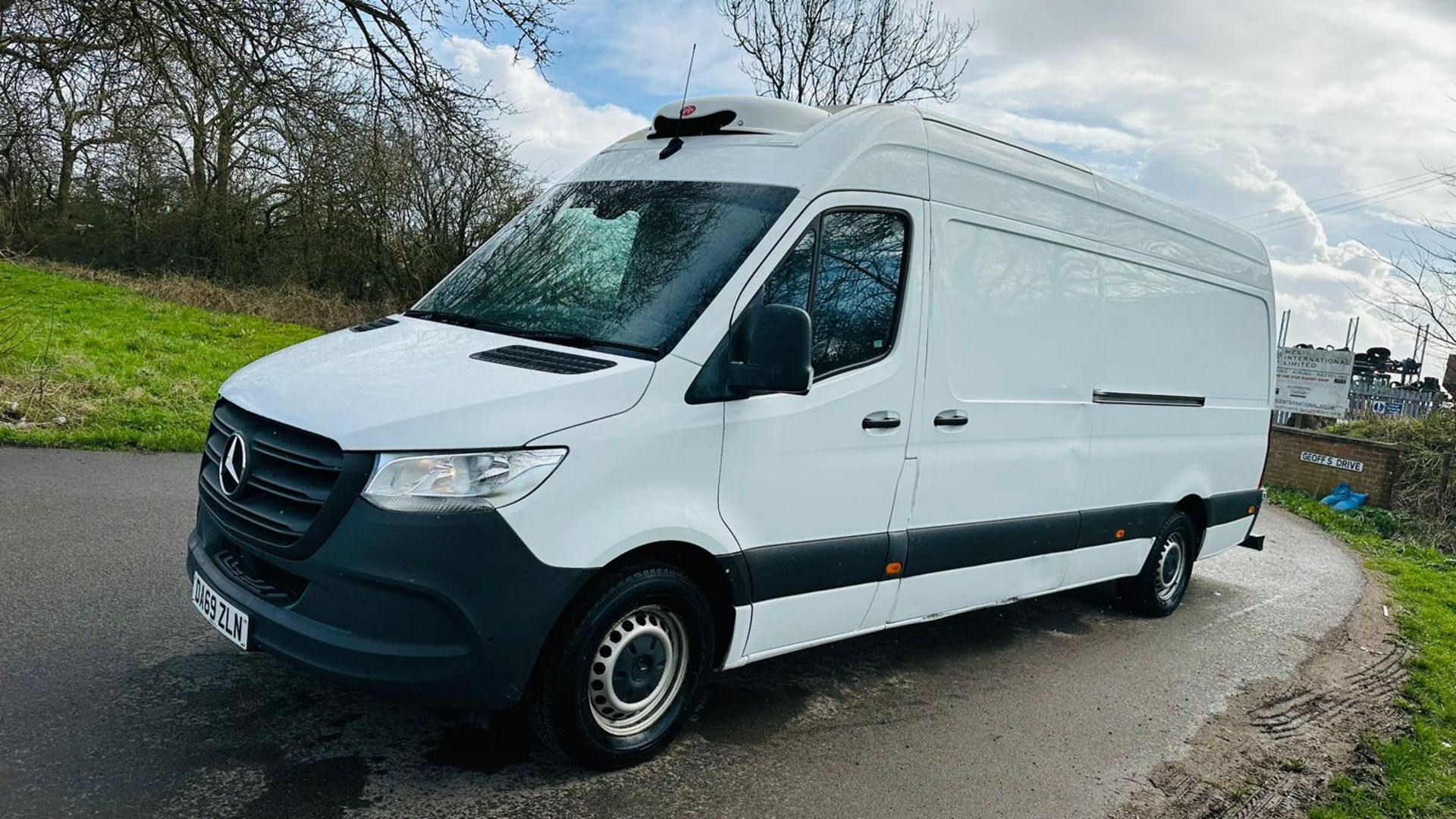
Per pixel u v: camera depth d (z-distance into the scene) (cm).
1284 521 1296
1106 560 609
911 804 374
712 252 388
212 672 406
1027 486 526
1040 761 428
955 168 470
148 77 1091
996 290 493
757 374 356
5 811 292
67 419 844
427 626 310
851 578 429
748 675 483
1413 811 429
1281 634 689
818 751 409
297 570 315
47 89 1139
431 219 2420
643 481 345
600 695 355
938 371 460
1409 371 1822
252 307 2114
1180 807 404
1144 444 621
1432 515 1343
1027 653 575
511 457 315
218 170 2439
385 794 330
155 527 598
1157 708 512
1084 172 563
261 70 1074
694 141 452
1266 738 490
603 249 416
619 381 343
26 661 396
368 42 1172
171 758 336
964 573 494
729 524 375
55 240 2394
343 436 310
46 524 579
